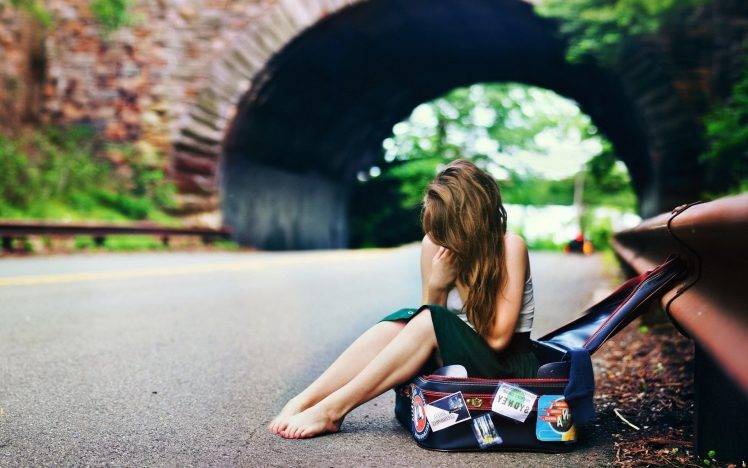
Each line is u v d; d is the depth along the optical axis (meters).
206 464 2.65
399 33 23.92
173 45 23.66
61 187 20.75
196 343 5.32
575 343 2.97
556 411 2.78
